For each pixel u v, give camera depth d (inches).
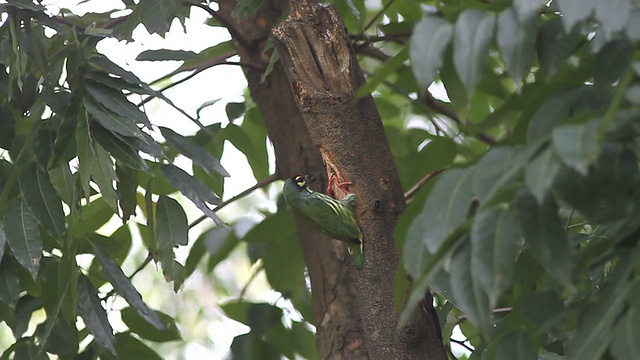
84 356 355.3
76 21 380.8
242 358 410.3
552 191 188.2
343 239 313.7
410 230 201.5
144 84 313.4
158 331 382.0
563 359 264.7
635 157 186.7
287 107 393.4
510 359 217.8
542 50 210.7
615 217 205.0
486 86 385.1
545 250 183.5
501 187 181.0
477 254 182.9
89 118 306.0
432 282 242.1
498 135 483.8
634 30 185.9
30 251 299.7
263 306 420.2
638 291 182.7
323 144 297.6
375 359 287.7
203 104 453.7
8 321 346.3
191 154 321.7
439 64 193.5
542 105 201.6
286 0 405.4
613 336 178.7
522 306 216.4
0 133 339.6
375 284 289.1
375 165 293.9
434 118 482.6
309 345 415.8
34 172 309.0
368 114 295.7
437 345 285.0
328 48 300.0
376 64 504.1
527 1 191.8
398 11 456.1
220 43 444.8
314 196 345.4
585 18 186.5
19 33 316.8
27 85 342.0
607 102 197.8
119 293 314.7
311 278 369.7
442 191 193.9
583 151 166.9
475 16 195.8
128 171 338.3
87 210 395.5
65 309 315.6
